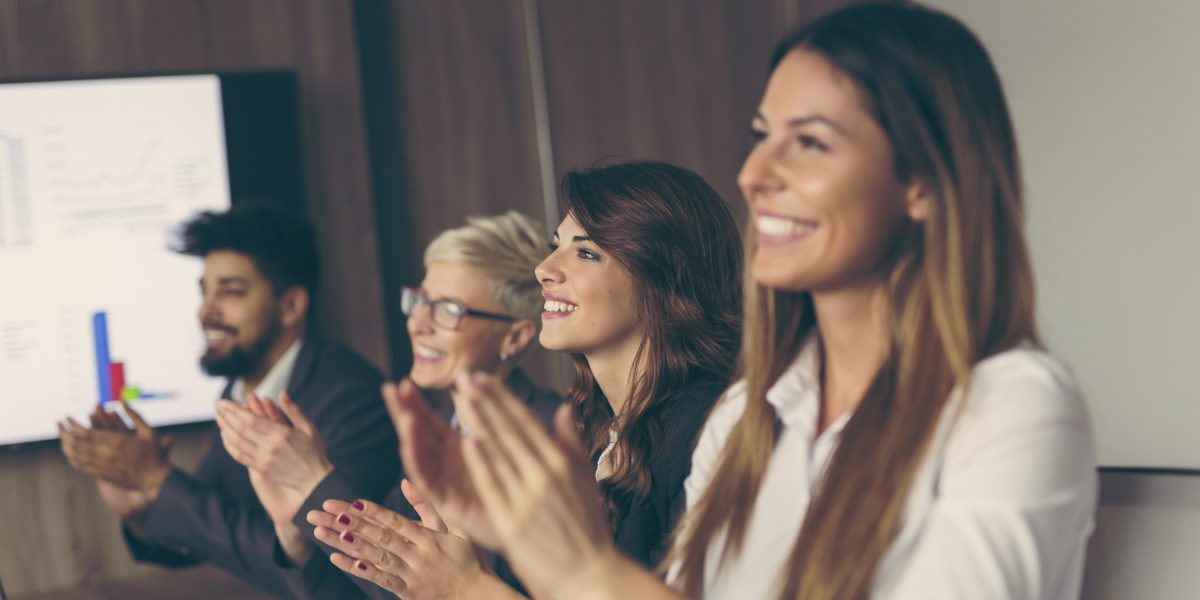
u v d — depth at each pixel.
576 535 0.81
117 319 3.99
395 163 4.58
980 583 0.85
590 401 1.89
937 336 0.92
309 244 3.79
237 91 4.12
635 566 0.83
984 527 0.86
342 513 1.44
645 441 1.63
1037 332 0.96
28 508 3.92
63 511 3.95
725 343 1.71
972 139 0.91
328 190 4.30
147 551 3.08
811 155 0.92
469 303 2.58
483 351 2.60
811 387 1.05
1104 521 1.22
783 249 0.94
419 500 1.53
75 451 3.04
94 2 4.05
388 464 2.83
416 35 4.62
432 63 4.64
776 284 0.95
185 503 2.68
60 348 3.95
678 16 5.01
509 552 0.83
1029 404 0.89
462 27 4.68
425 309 2.60
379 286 4.34
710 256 1.76
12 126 3.91
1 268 3.90
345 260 4.31
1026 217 0.96
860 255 0.92
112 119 4.00
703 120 5.03
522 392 2.48
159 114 4.05
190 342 4.05
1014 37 3.49
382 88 4.57
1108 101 3.24
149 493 3.04
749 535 1.04
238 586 3.58
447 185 4.64
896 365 0.95
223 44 4.19
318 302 4.26
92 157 3.98
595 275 1.74
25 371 3.92
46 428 3.94
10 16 3.96
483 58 4.70
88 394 3.97
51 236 3.95
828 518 0.93
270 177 4.16
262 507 2.95
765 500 1.04
